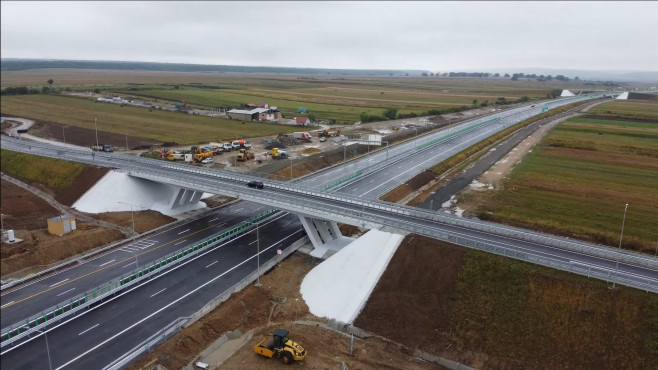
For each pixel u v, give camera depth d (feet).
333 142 512.22
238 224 284.41
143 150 449.06
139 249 249.34
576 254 195.31
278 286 212.64
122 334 168.14
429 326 169.58
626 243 240.73
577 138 528.63
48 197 328.08
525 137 566.77
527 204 306.76
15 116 609.42
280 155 428.56
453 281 179.11
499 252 184.14
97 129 547.49
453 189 347.15
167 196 331.36
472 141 545.44
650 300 153.28
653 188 339.36
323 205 233.35
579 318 155.74
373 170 391.24
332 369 154.30
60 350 158.30
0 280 209.05
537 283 167.84
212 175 325.83
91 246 249.34
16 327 164.45
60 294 199.00
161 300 193.47
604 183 354.13
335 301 194.49
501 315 164.04
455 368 154.92
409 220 234.79
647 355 142.51
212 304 187.01
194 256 238.89
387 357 161.38
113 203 307.58
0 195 328.29
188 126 591.78
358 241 213.66
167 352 156.25
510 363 152.25
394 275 191.62
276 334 159.94
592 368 145.38
